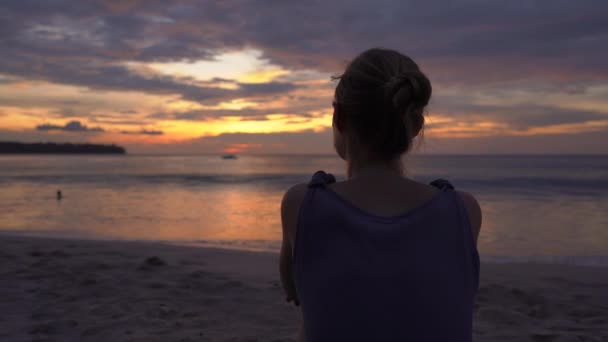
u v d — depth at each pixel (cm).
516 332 374
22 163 11306
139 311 407
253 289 486
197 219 1630
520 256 913
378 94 98
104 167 8644
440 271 91
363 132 102
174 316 398
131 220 1595
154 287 484
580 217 1681
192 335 354
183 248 817
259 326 378
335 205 97
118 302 431
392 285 90
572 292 515
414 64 106
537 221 1579
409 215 95
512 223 1531
